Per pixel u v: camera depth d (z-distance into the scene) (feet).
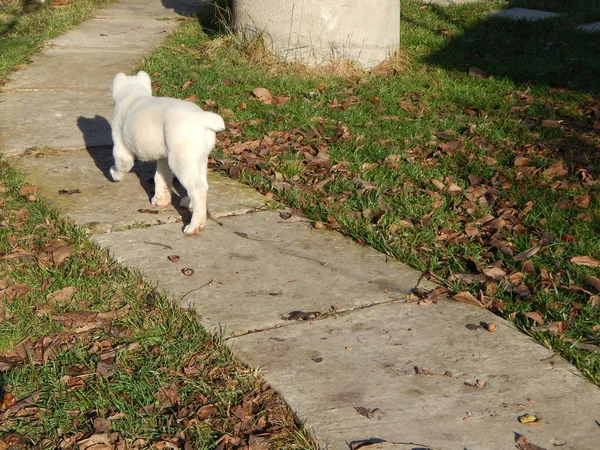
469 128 13.60
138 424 8.29
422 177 12.01
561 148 12.98
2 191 11.53
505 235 10.81
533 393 8.63
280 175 11.95
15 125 13.66
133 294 9.68
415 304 9.68
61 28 19.47
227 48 16.83
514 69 16.30
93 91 15.17
